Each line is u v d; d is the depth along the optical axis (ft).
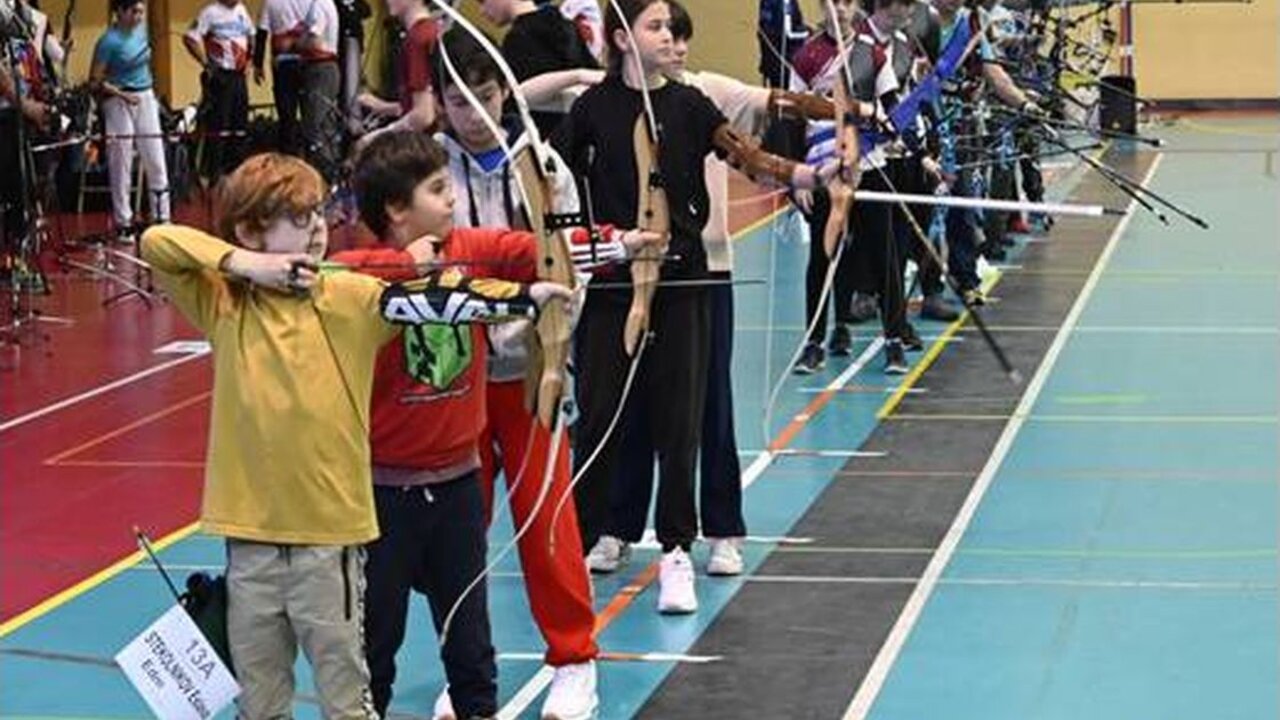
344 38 60.80
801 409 37.24
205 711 17.46
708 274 24.13
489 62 20.67
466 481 19.36
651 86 23.15
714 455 26.21
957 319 46.50
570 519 21.21
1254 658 22.88
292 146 59.82
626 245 19.88
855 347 43.45
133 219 60.54
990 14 42.57
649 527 28.43
